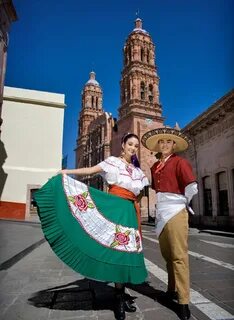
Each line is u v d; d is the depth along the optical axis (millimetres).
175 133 3533
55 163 19984
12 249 6266
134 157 3459
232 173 18875
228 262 6004
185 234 3070
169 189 3211
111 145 55000
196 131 23359
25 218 18688
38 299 3354
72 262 2758
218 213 20219
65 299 3363
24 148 19594
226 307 3131
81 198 3043
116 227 2994
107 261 2811
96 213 3014
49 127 20375
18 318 2766
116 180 3199
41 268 5105
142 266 2984
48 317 2801
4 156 19109
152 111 46438
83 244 2838
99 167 3215
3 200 18516
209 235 14219
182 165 3195
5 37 14422
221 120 20031
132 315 2887
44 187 3004
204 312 2977
